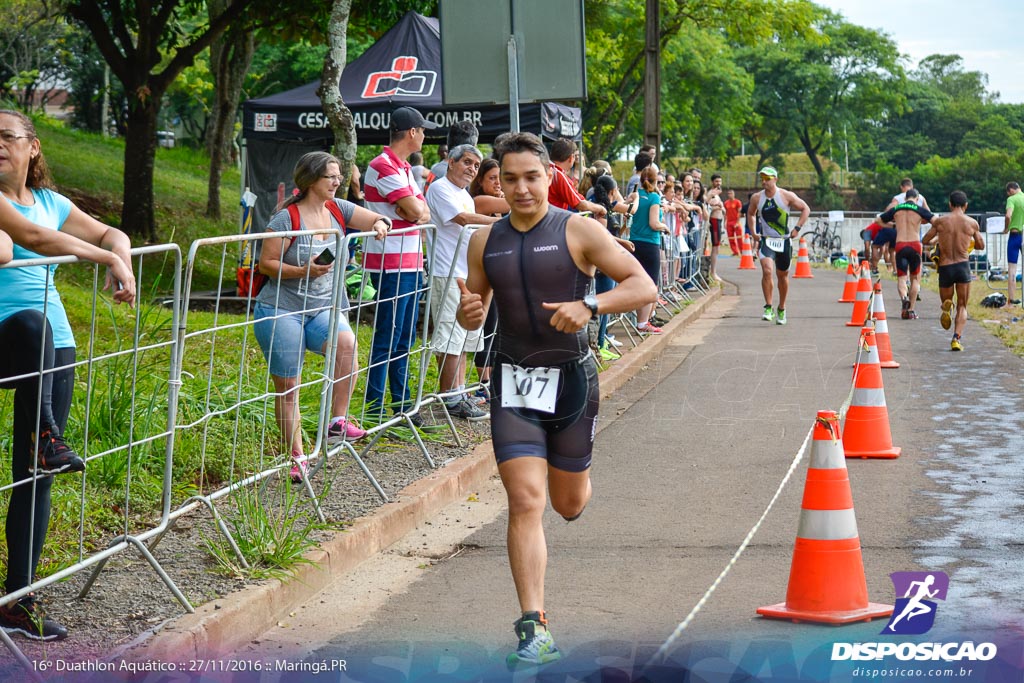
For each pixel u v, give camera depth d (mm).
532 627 4148
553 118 15242
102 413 6316
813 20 33156
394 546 5832
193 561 5031
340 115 12922
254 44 24719
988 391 10594
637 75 36938
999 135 105062
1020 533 5871
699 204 20922
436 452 7375
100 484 5977
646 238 13547
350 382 6641
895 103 85688
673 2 32250
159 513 5785
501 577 5320
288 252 6180
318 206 6445
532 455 4309
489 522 6301
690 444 8312
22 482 4137
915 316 17203
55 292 4324
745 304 19766
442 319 7992
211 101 47000
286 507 5539
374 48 15789
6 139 4270
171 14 19953
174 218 22156
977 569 5258
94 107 46562
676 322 15648
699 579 5191
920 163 101375
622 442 8438
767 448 8109
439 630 4613
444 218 7910
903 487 6922
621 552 5641
